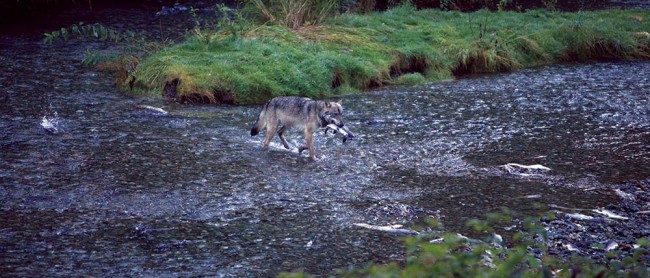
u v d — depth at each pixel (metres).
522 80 19.45
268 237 9.04
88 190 10.47
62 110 14.88
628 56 22.97
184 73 16.48
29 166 11.42
